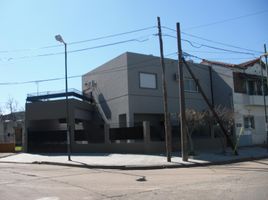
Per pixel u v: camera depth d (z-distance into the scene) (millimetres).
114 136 30562
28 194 12312
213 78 39125
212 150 31438
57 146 34031
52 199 11336
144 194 11734
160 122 33781
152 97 33656
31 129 36031
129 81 32531
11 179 16391
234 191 11523
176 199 10586
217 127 33125
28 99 36344
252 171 17875
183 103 23984
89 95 40125
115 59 34625
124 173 18859
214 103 38781
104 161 24531
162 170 20344
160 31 24047
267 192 11164
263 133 40156
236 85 37938
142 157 25734
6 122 54125
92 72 39438
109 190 12844
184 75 36562
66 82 27906
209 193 11352
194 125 28062
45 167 23172
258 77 40000
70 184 14602
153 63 34250
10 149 40281
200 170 19312
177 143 30922
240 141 37156
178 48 24125
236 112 34125
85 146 32125
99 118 37781
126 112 32531
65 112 34031
